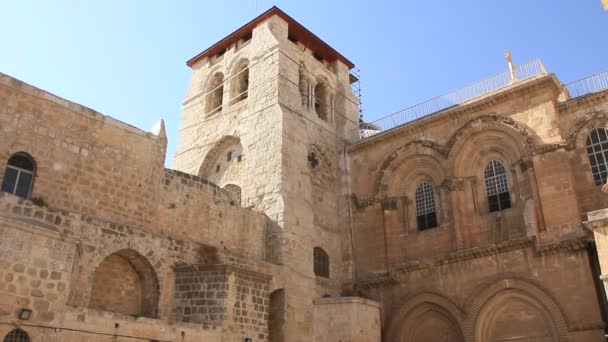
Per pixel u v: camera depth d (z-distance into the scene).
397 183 33.78
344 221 34.41
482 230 29.58
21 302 15.01
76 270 19.56
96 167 22.25
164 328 19.47
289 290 28.17
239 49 39.66
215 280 22.02
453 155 31.38
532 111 29.09
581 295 24.47
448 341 28.41
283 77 34.75
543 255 26.08
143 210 23.52
